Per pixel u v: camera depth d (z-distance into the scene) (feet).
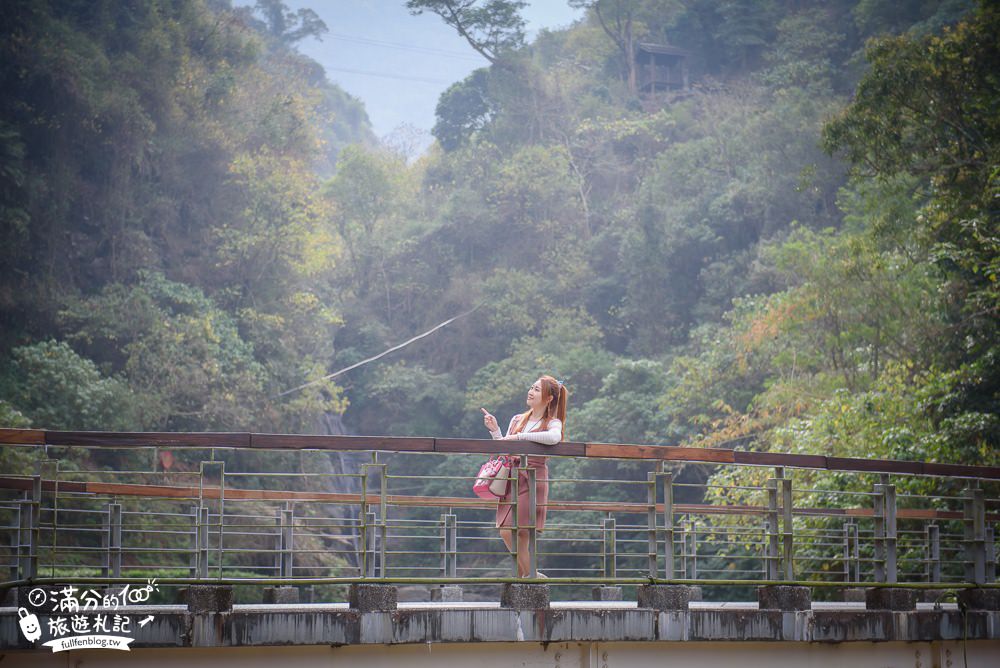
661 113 180.14
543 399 22.08
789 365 83.41
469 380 149.79
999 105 64.03
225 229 120.26
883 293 69.26
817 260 76.28
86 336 96.48
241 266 121.90
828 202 139.85
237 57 143.74
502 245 170.40
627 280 154.51
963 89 67.21
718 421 90.02
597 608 20.54
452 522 30.22
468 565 123.44
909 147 69.31
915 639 23.20
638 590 21.36
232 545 84.28
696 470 112.68
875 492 24.09
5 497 69.41
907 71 67.05
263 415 107.24
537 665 20.17
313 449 19.13
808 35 175.22
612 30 210.38
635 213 157.07
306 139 142.82
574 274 159.22
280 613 18.63
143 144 113.19
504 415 143.64
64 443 18.20
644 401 112.68
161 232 120.06
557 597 101.91
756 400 79.77
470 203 171.42
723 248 144.15
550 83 190.60
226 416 100.63
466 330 159.43
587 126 179.32
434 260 170.09
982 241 55.26
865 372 71.72
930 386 55.26
